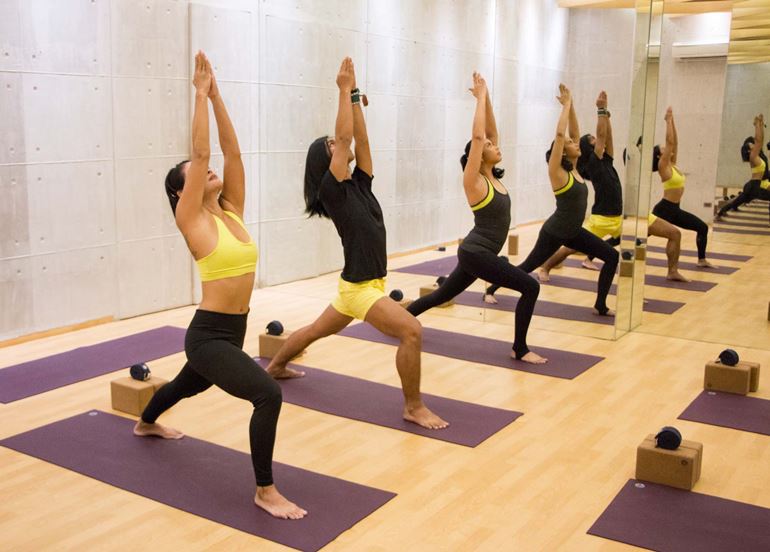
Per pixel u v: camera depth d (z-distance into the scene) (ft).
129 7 18.70
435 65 19.72
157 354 16.53
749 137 17.39
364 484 10.66
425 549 9.00
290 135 22.08
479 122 14.93
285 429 12.58
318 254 22.66
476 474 11.03
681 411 13.61
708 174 17.98
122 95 18.83
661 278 18.99
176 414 13.17
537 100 18.11
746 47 17.08
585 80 17.54
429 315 20.58
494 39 18.75
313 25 21.16
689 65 17.76
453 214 19.86
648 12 16.78
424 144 20.15
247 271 10.02
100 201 18.66
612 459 11.61
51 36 17.17
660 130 18.37
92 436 12.10
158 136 19.79
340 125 11.75
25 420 12.84
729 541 9.20
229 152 10.58
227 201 10.67
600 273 18.11
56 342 17.43
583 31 17.40
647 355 17.07
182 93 20.26
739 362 14.96
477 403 13.89
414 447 11.94
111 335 18.06
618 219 17.79
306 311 20.31
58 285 18.01
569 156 17.78
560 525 9.60
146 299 20.07
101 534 9.23
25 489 10.36
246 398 9.72
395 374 15.39
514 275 15.80
